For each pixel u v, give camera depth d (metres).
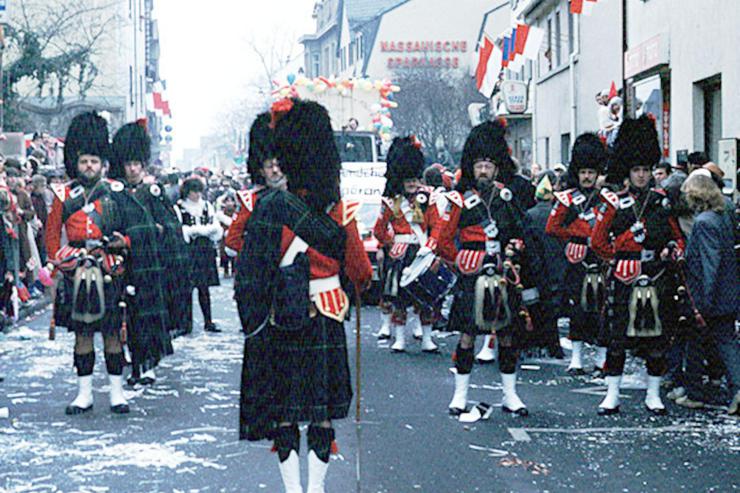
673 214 8.33
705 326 8.34
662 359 8.48
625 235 8.24
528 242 8.31
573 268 10.23
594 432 7.86
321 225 5.61
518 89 34.44
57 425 8.10
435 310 11.72
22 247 14.50
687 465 6.92
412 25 62.88
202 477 6.63
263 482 6.53
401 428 8.02
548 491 6.37
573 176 9.98
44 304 17.17
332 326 5.69
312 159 5.62
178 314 9.59
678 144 18.92
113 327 8.46
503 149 8.23
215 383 9.84
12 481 6.53
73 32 43.19
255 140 8.05
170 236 9.48
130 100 50.69
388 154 11.98
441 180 14.08
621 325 8.33
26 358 11.36
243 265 5.63
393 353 11.80
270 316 5.63
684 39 18.39
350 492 6.36
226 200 21.22
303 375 5.59
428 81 49.41
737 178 12.13
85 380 8.59
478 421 8.25
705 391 9.18
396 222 11.81
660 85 19.98
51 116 38.78
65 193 8.48
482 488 6.44
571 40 31.02
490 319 8.20
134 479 6.59
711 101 17.88
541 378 10.14
